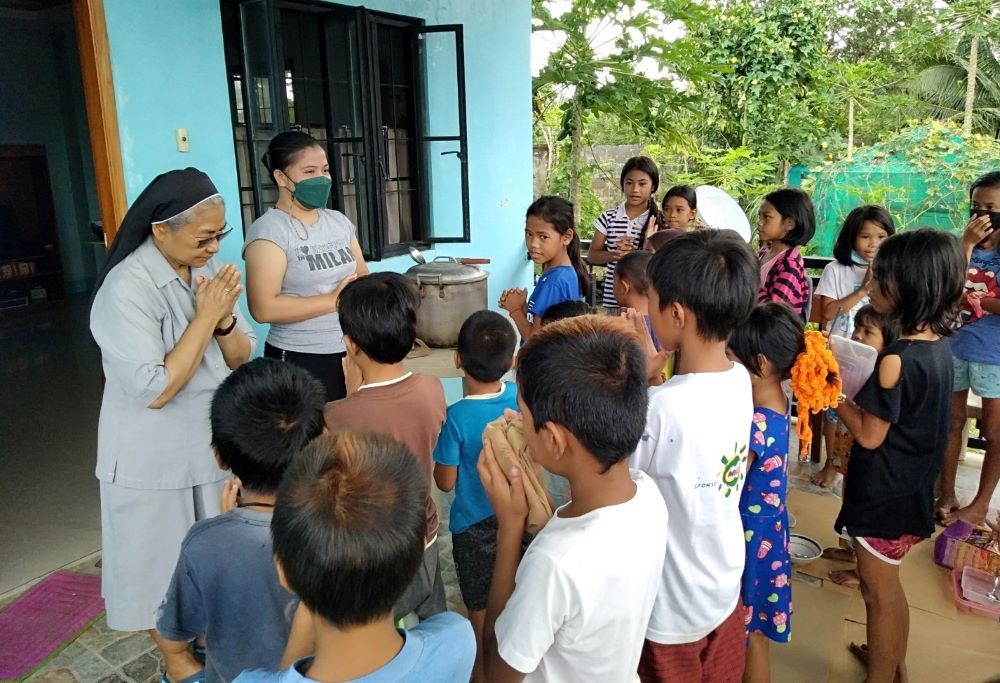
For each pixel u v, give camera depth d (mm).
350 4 3596
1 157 7438
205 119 3008
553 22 6371
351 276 2453
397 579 813
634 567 1029
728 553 1393
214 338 1896
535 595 986
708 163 9375
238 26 3156
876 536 1852
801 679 2072
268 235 2275
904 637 1921
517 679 1014
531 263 5410
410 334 1698
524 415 1075
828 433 3203
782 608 1686
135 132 2766
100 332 1670
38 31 7641
